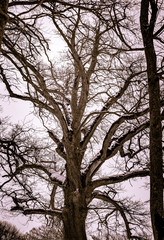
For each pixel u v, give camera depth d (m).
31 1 5.81
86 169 8.36
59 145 9.21
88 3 6.00
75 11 7.02
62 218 7.95
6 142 6.81
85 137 9.12
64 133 8.17
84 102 8.55
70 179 7.86
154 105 3.69
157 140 3.51
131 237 9.34
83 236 7.26
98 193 9.22
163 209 3.19
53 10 6.23
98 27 8.34
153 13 4.23
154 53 4.05
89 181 8.20
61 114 8.28
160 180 3.32
